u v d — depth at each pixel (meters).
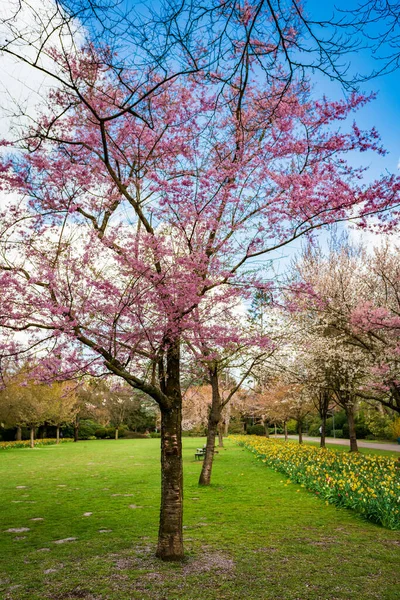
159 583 5.15
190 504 10.06
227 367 13.59
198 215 6.31
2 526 8.41
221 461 19.81
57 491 12.70
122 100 6.59
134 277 6.01
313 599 4.66
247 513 9.04
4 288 6.07
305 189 6.07
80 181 6.45
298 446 22.23
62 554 6.43
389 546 6.57
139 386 6.03
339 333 18.67
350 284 17.73
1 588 5.11
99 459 23.06
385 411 31.42
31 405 33.84
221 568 5.66
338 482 10.16
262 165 6.61
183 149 6.79
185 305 6.09
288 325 13.70
